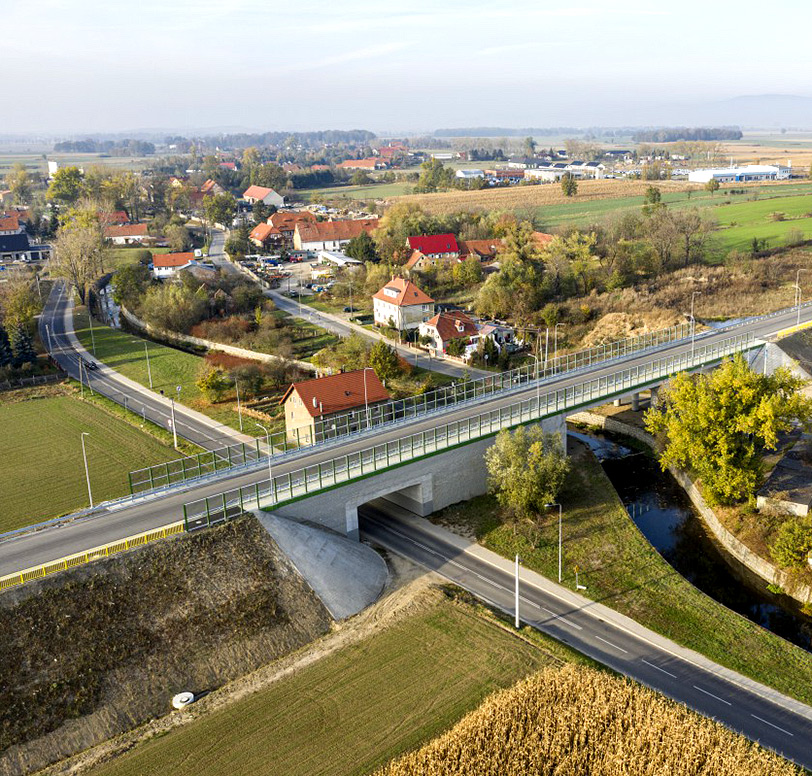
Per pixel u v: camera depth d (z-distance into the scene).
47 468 81.00
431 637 53.19
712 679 49.22
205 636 50.59
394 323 133.88
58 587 49.44
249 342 127.69
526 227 190.88
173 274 173.00
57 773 41.31
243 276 176.62
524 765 40.22
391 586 60.81
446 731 43.62
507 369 112.00
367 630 54.44
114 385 111.25
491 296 141.00
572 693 45.00
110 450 85.94
